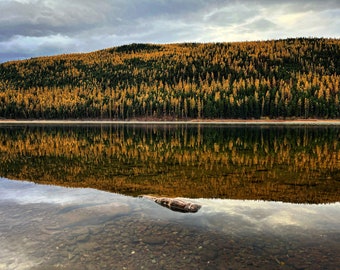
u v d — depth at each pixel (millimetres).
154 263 5289
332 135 42688
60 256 5598
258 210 8336
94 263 5332
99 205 8805
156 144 30438
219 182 12508
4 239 6332
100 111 142375
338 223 7184
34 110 143750
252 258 5406
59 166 16984
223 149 25281
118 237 6398
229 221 7379
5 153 22969
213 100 130875
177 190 10977
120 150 25109
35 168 16250
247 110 123000
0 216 7781
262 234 6496
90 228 6918
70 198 9734
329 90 131375
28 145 29484
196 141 33750
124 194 10352
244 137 39312
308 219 7504
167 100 138750
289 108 118750
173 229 6840
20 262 5402
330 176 13648
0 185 11844
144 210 8328
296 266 5105
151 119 136125
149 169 15914
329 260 5289
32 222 7324
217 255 5543
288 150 24188
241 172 14812
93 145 29594
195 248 5840
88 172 14977
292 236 6379
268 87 141625
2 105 146500
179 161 18766
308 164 17266
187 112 133750
